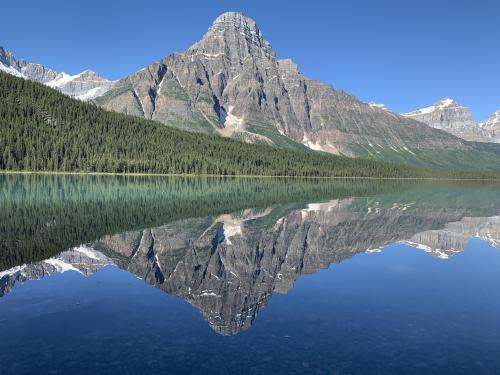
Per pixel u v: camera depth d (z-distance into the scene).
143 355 16.53
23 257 32.34
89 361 15.98
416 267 32.78
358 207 82.25
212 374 15.03
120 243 39.19
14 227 46.16
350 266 32.91
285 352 17.00
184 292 25.03
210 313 21.39
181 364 15.83
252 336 18.52
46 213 59.53
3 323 19.72
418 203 97.38
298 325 19.91
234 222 56.72
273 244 41.62
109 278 27.69
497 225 59.59
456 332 19.34
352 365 15.95
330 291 25.78
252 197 105.75
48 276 27.80
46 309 21.62
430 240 46.00
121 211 65.56
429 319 20.97
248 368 15.55
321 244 42.31
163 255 35.22
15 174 185.88
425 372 15.50
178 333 18.78
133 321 20.09
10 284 25.80
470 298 24.58
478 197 128.50
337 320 20.62
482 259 36.19
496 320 20.97
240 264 32.91
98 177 192.00
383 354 16.95
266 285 27.02
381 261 34.81
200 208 74.31
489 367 16.00
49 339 17.97
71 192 102.38
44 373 15.05
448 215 71.69
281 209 75.38
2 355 16.45
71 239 40.16
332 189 155.12
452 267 32.94
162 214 63.66
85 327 19.31
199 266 31.89
